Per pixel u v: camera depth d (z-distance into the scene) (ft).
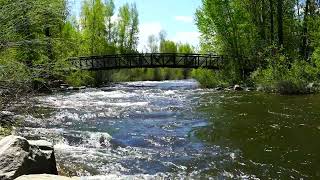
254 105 60.49
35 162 20.83
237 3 97.55
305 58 99.91
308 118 48.55
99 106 61.26
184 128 44.06
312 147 35.40
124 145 36.09
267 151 34.22
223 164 30.53
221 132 41.70
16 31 28.91
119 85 120.26
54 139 36.58
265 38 98.48
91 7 134.31
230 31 96.78
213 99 70.03
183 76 182.39
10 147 20.12
